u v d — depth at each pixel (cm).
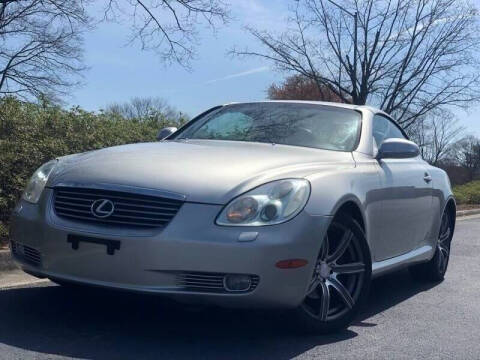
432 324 520
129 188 409
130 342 423
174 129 608
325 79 1938
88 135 958
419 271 684
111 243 400
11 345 406
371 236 507
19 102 909
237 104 622
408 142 548
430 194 630
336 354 423
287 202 412
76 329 444
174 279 394
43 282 579
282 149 499
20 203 471
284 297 406
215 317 488
